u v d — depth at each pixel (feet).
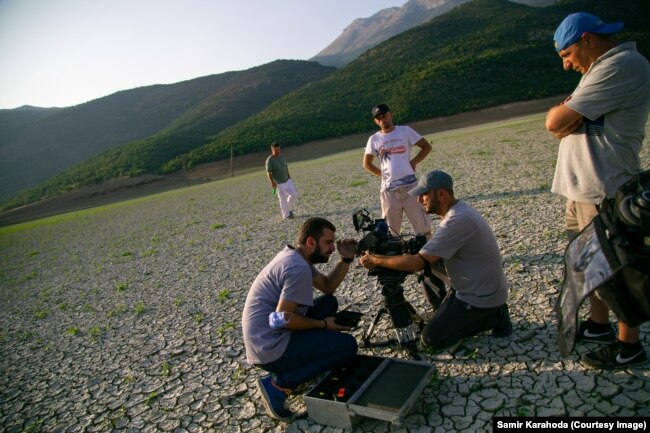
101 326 24.17
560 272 18.63
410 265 13.20
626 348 11.53
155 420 14.42
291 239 34.35
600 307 12.61
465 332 13.71
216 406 14.47
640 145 11.16
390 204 21.70
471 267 13.23
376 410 11.02
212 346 18.81
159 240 47.24
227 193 85.97
